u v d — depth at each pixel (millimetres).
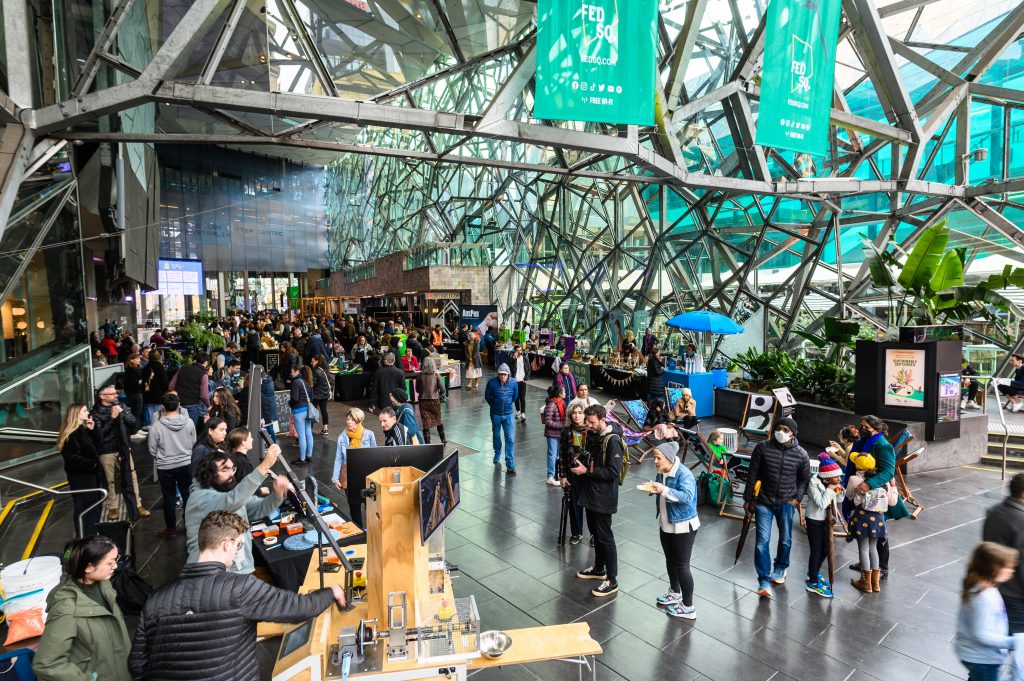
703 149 16328
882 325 15148
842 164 16938
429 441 9852
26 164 8180
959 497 7738
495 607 4988
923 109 16312
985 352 14062
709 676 4035
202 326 22922
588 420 5258
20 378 9133
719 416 12750
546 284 25422
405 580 3037
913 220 16562
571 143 10297
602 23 8453
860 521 5219
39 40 8312
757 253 16875
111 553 3029
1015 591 3496
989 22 16000
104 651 2965
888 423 9062
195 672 2342
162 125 22422
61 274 10109
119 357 16859
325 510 5344
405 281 30375
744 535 5797
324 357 15438
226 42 7879
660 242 19328
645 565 5832
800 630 4613
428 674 2859
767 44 10039
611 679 4020
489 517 7145
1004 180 14812
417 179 36719
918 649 4348
